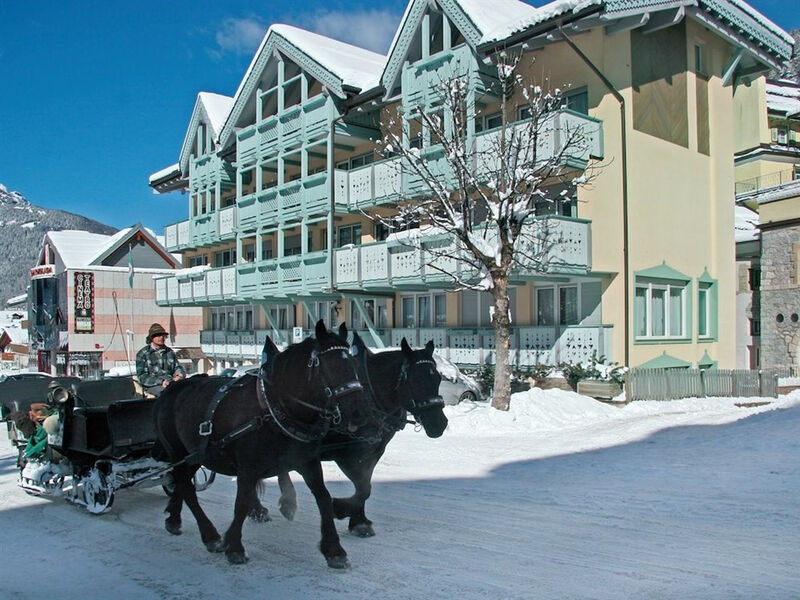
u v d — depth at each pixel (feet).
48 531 27.86
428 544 24.29
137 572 22.65
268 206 101.76
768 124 133.80
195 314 168.86
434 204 64.23
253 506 28.04
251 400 23.34
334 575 21.48
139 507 31.68
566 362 70.54
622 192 69.77
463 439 49.19
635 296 71.31
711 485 31.71
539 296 76.84
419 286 80.89
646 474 34.81
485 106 78.64
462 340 81.20
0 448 55.11
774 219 87.35
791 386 77.56
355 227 96.27
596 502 29.66
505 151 60.18
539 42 69.15
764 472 33.53
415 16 79.92
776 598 18.25
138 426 29.60
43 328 166.91
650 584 19.58
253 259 118.52
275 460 22.79
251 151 105.60
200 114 122.01
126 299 160.35
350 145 94.68
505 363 57.11
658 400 67.05
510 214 56.49
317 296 95.40
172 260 170.09
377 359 25.53
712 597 18.45
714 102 83.61
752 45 83.92
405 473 37.37
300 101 102.68
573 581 20.06
